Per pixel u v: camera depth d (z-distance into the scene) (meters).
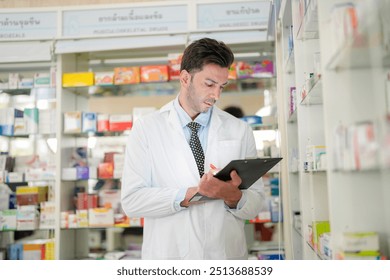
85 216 3.08
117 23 3.19
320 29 1.15
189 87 1.61
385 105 0.91
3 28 3.21
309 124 1.64
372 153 0.87
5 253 3.13
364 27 0.92
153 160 1.69
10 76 3.28
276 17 2.43
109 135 3.39
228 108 3.40
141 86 3.37
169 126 1.74
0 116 3.26
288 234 2.54
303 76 1.79
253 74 3.14
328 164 1.09
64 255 3.15
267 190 3.08
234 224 1.69
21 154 3.30
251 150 1.82
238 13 3.14
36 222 3.14
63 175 3.18
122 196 1.64
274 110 3.28
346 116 1.01
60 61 3.22
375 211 0.97
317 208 1.52
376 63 0.95
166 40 3.11
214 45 1.54
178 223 1.62
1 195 3.23
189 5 3.18
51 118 3.24
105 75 3.24
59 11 3.22
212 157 1.70
